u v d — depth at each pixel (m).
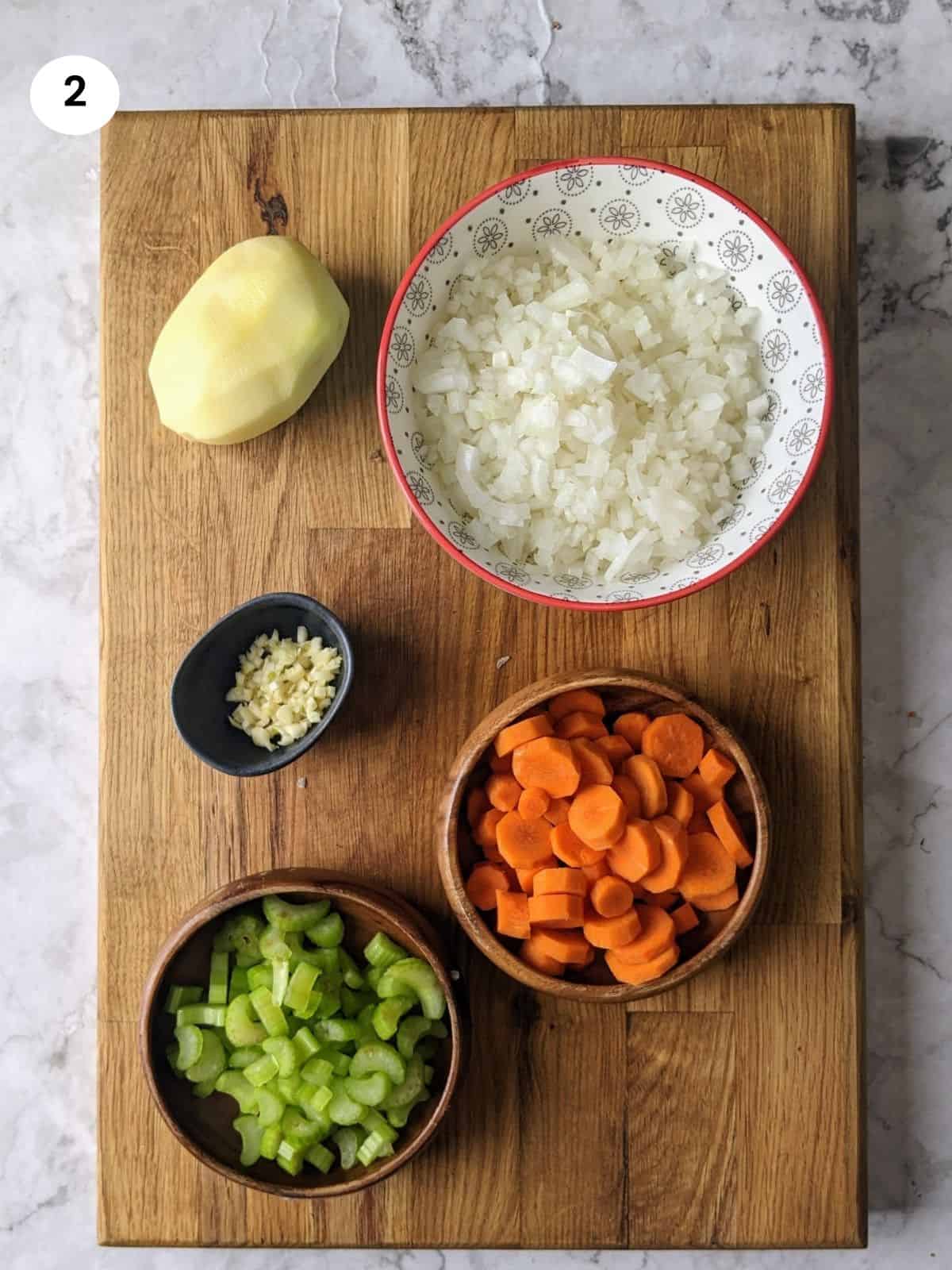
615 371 0.46
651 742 0.47
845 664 0.50
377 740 0.50
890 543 0.55
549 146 0.50
